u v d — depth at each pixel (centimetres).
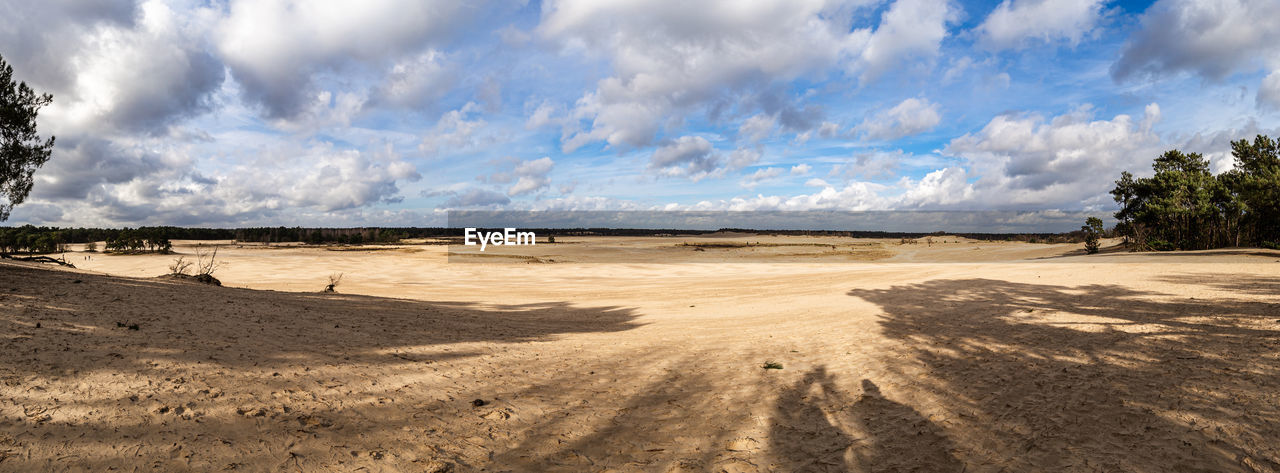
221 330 736
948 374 629
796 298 1756
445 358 713
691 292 2203
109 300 874
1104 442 385
